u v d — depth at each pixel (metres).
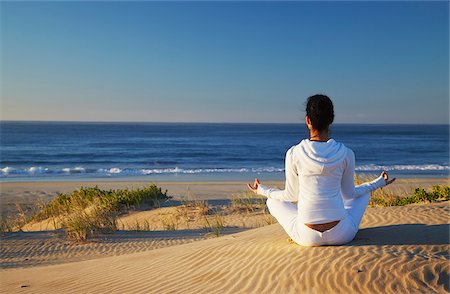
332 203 4.55
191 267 5.46
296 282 4.27
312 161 4.45
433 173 34.34
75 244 9.98
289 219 4.90
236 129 195.75
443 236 5.11
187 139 97.19
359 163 45.19
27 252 9.47
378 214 6.70
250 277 4.62
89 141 85.00
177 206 14.48
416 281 4.09
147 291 4.90
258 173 35.56
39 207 16.77
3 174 35.00
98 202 14.57
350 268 4.32
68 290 5.43
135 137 104.19
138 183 27.52
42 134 115.06
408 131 166.50
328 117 4.47
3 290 5.86
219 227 11.09
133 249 9.41
